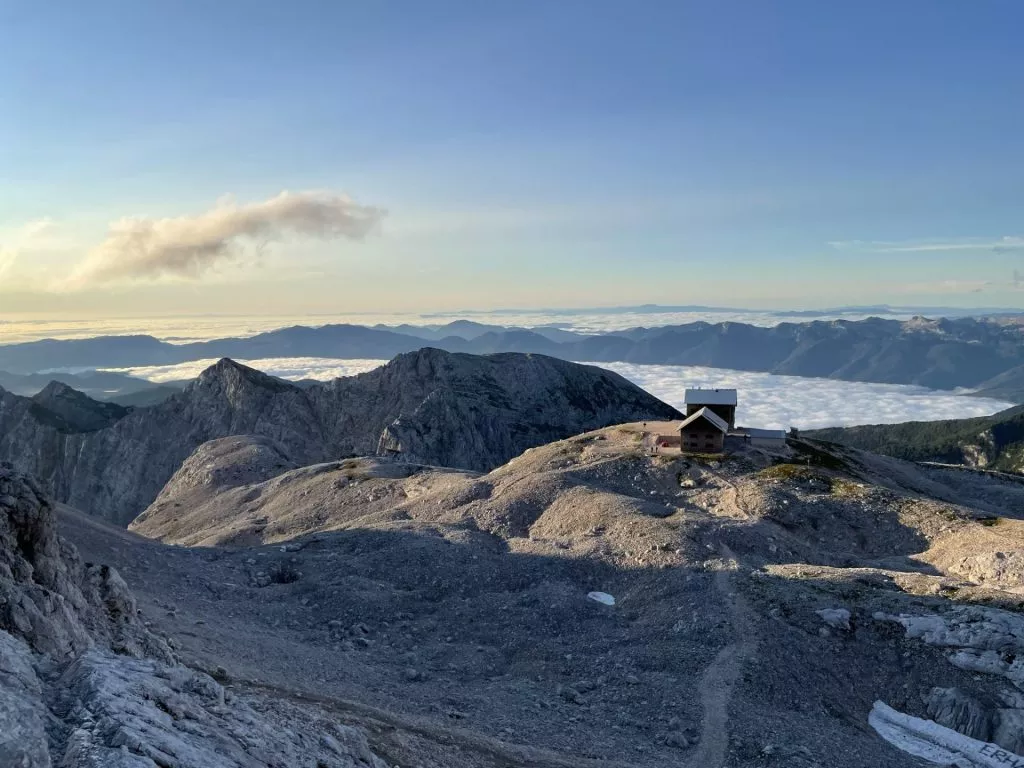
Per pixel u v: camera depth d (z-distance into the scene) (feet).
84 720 64.69
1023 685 159.43
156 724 68.59
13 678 68.64
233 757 70.18
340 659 172.24
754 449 363.56
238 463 579.48
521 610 209.87
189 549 254.68
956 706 158.20
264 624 197.57
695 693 160.45
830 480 311.06
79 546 216.95
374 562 247.50
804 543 265.34
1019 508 400.26
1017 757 143.02
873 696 167.73
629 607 215.10
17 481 129.49
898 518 278.87
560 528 282.56
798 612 194.59
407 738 116.06
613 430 428.56
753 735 142.92
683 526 258.98
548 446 414.00
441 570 239.91
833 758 137.59
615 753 132.67
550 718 147.84
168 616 174.81
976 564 232.73
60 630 95.71
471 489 336.70
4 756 53.98
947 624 180.04
